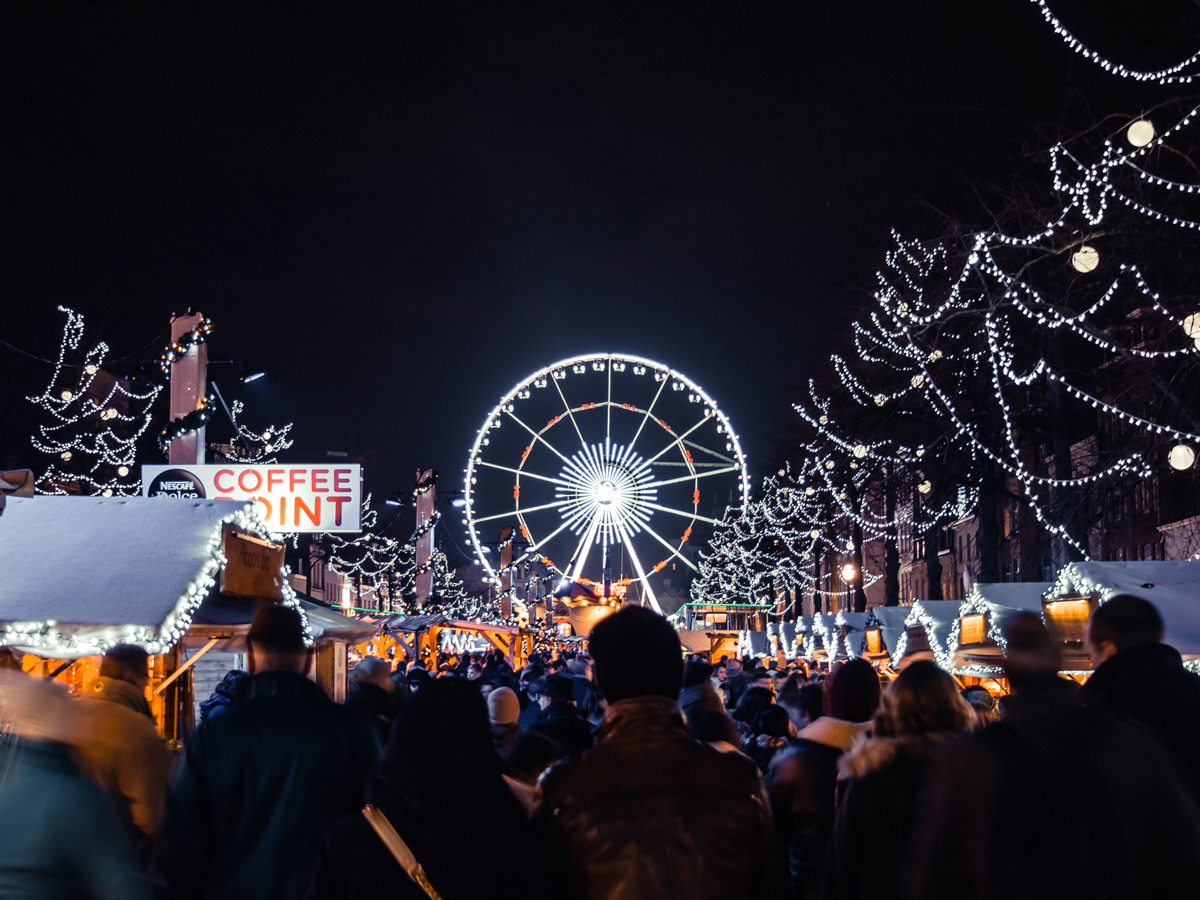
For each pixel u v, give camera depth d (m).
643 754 3.26
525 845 3.25
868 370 34.62
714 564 81.00
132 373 22.75
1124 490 26.28
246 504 9.87
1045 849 3.06
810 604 90.25
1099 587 12.76
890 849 4.18
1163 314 18.78
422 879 3.19
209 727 4.41
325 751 4.41
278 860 4.25
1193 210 18.59
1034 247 20.30
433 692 3.42
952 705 4.32
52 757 3.28
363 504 50.62
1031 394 28.55
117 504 9.50
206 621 9.41
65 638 8.12
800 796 5.41
